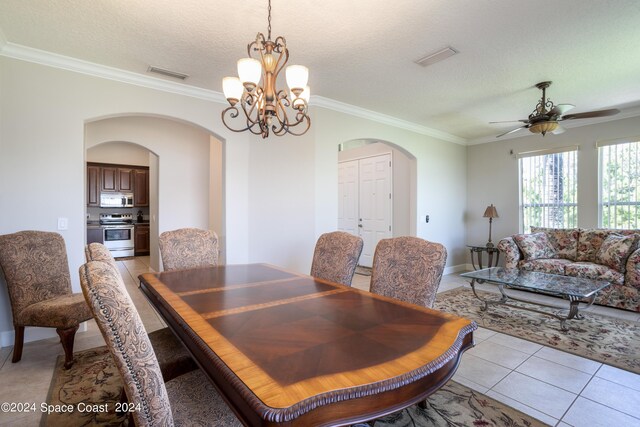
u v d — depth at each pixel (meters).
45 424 1.77
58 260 2.68
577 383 2.22
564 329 3.14
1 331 2.72
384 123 4.92
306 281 2.15
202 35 2.58
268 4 2.17
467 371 2.38
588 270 4.03
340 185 7.04
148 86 3.41
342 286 2.02
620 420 1.83
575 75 3.37
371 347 1.13
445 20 2.39
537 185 5.50
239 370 0.96
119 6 2.21
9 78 2.75
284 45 1.99
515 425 1.79
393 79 3.47
